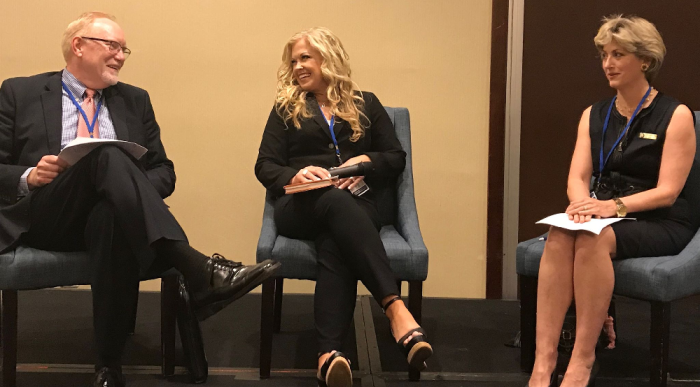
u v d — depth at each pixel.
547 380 1.71
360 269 1.76
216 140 2.88
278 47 2.85
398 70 2.85
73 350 2.12
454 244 2.91
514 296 2.92
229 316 2.57
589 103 2.79
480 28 2.82
